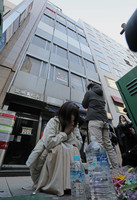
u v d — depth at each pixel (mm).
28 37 6227
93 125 1984
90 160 950
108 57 11836
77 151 1261
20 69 4793
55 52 7207
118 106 7199
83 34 11766
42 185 1080
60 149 1173
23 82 4430
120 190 854
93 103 2227
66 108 1361
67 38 9055
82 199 799
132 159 2020
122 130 2568
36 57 5750
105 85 8008
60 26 9648
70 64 7254
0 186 1356
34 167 1207
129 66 13844
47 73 5613
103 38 15578
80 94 5926
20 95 3820
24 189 1227
